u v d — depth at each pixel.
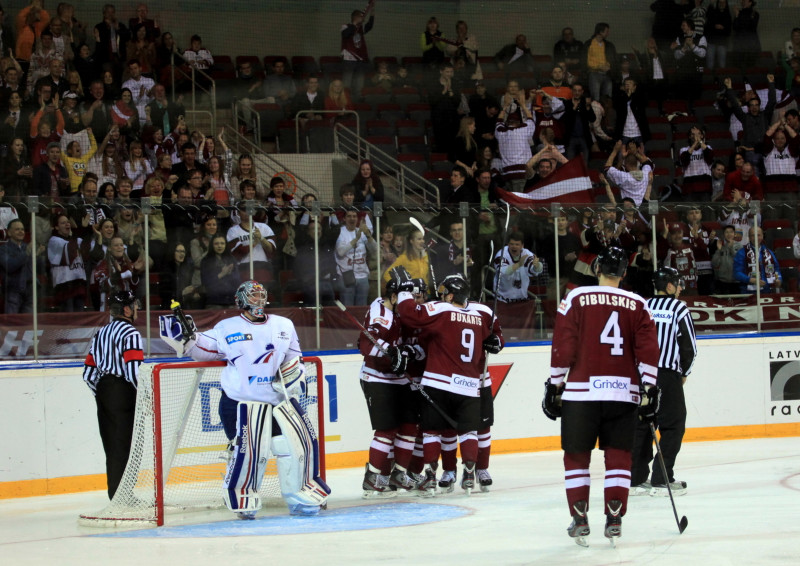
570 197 20.23
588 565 7.78
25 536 10.41
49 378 14.03
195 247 15.12
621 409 8.62
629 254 17.62
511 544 8.82
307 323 15.76
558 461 15.84
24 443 13.82
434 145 24.16
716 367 18.06
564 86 25.41
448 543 8.95
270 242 15.55
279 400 11.14
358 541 9.17
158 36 23.58
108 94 21.67
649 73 26.39
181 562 8.40
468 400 11.92
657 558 7.98
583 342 8.69
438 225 16.58
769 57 27.44
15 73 20.89
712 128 26.31
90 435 14.30
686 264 17.92
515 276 17.03
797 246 18.48
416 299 12.69
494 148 23.14
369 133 24.08
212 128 22.95
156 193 18.14
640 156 22.67
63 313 14.43
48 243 14.38
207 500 12.27
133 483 11.31
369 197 20.05
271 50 25.36
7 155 18.88
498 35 26.56
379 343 11.98
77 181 19.47
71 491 14.12
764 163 24.16
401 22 26.25
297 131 23.17
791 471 13.66
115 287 14.68
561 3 26.75
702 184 23.52
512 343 17.05
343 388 15.96
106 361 11.88
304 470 11.09
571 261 17.30
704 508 10.66
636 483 11.98
